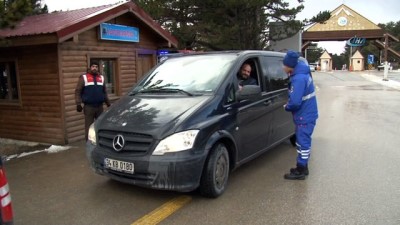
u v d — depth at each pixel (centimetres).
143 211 443
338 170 591
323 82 2930
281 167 614
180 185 432
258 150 590
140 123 456
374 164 622
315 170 593
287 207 450
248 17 2139
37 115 876
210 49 2278
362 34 4997
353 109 1329
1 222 283
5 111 924
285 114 681
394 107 1370
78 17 889
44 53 839
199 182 448
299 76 529
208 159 462
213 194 471
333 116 1167
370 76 3769
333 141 802
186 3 2144
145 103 509
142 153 440
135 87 587
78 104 760
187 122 445
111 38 952
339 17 4978
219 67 554
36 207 464
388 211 434
